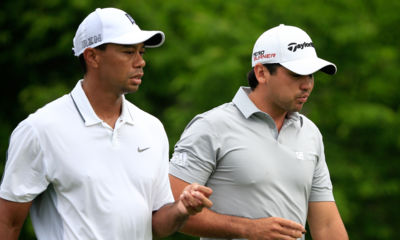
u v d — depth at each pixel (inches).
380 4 1609.3
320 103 1533.0
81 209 474.3
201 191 473.4
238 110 579.5
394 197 1520.7
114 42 478.0
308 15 1545.3
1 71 1699.1
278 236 532.4
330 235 600.7
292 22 1544.0
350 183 1466.5
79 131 481.7
